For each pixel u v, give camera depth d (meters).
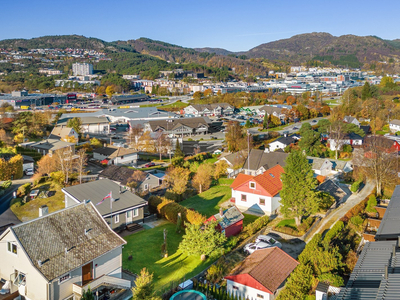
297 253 41.75
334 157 93.62
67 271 28.89
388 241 31.28
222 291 32.84
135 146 105.50
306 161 47.34
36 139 107.94
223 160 81.31
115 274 34.03
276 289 31.27
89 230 33.50
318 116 171.00
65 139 101.25
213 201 61.28
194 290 31.92
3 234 30.31
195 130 141.00
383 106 156.00
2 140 93.44
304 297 31.48
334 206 56.50
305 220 48.94
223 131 146.38
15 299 29.78
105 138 129.25
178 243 43.34
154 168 86.44
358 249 43.69
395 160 65.69
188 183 73.00
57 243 30.78
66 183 67.06
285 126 149.38
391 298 20.34
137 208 48.72
